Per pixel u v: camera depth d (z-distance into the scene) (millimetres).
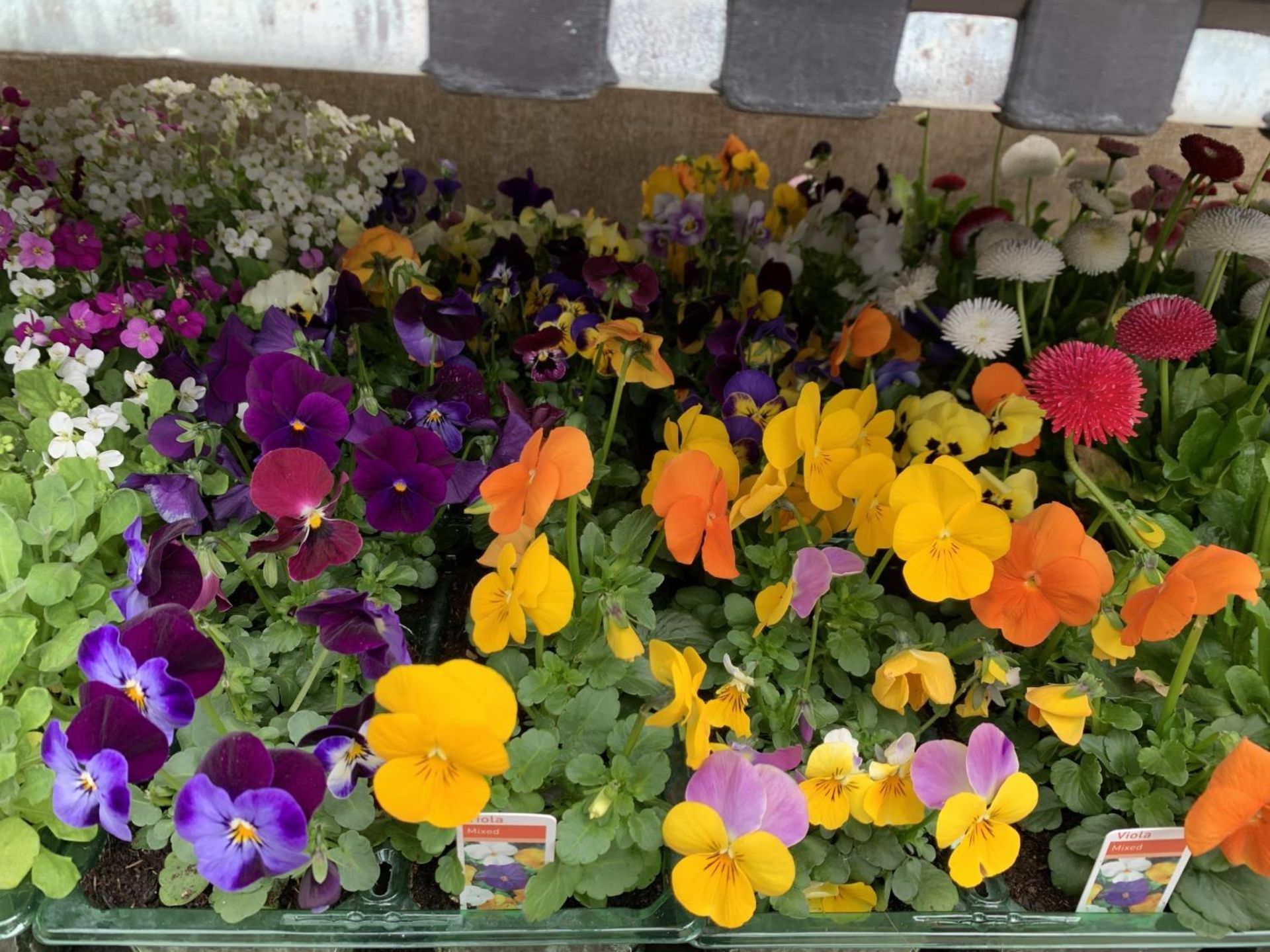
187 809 909
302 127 2035
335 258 1861
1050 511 1124
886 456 1223
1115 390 1235
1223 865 1198
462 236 1909
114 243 1845
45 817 1090
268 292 1560
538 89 848
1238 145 2676
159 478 1245
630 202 2738
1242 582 1043
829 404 1304
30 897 1136
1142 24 856
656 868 1123
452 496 1326
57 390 1354
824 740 1168
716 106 2613
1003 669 1143
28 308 1458
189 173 1973
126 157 1877
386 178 2035
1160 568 1164
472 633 1274
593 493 1509
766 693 1217
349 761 1053
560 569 1041
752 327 1710
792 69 852
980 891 1217
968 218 2021
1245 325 1842
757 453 1435
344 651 1062
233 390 1371
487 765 907
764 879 996
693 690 1042
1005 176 2303
